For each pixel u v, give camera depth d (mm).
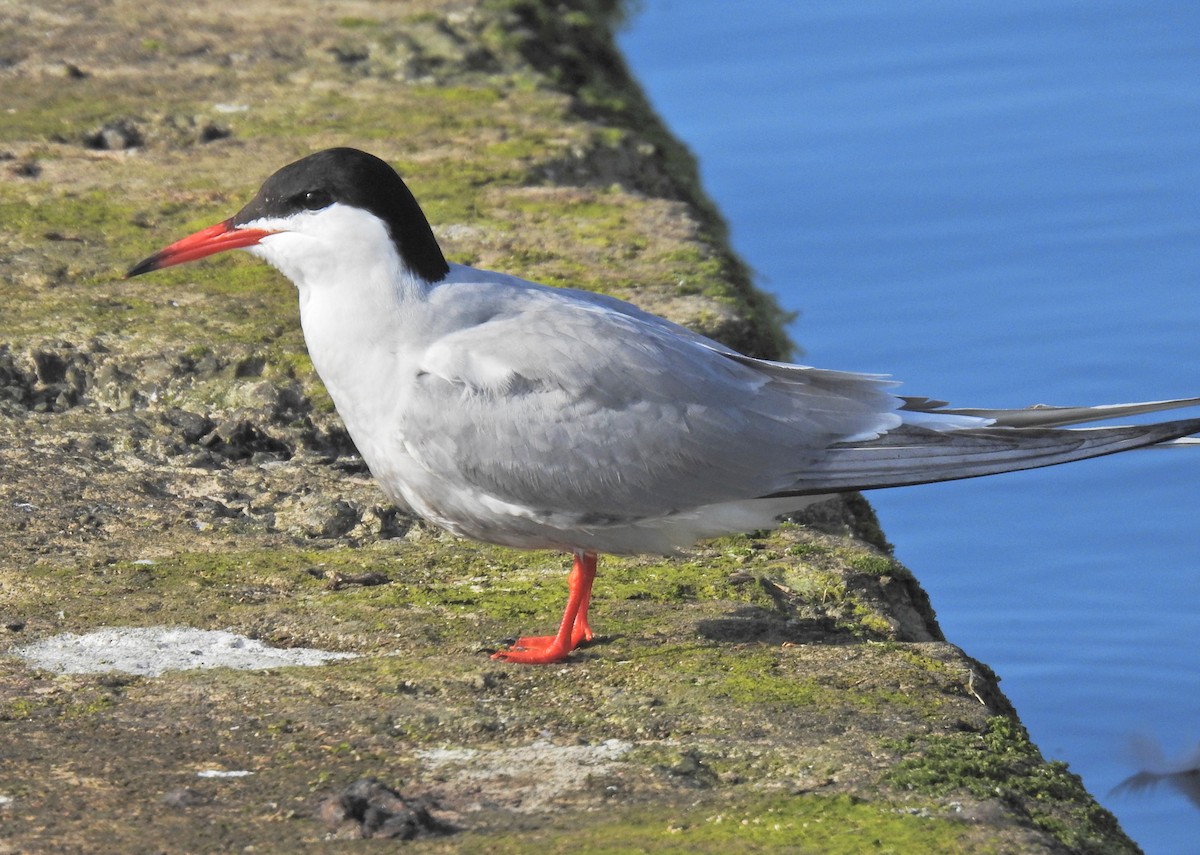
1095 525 14969
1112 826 8453
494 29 22703
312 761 8453
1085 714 12172
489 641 9945
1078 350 17344
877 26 25016
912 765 8391
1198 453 15859
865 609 10648
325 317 10086
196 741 8633
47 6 23062
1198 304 17953
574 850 7520
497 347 9797
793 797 8070
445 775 8328
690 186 20203
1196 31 23922
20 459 12258
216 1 23594
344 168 9977
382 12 23203
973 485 15656
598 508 9836
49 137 18547
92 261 15484
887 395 10242
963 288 18594
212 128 18953
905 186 20781
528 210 17141
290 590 10602
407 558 11203
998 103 22500
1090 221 19672
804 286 18812
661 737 8766
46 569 10695
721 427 9789
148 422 12938
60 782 8172
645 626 10203
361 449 10344
